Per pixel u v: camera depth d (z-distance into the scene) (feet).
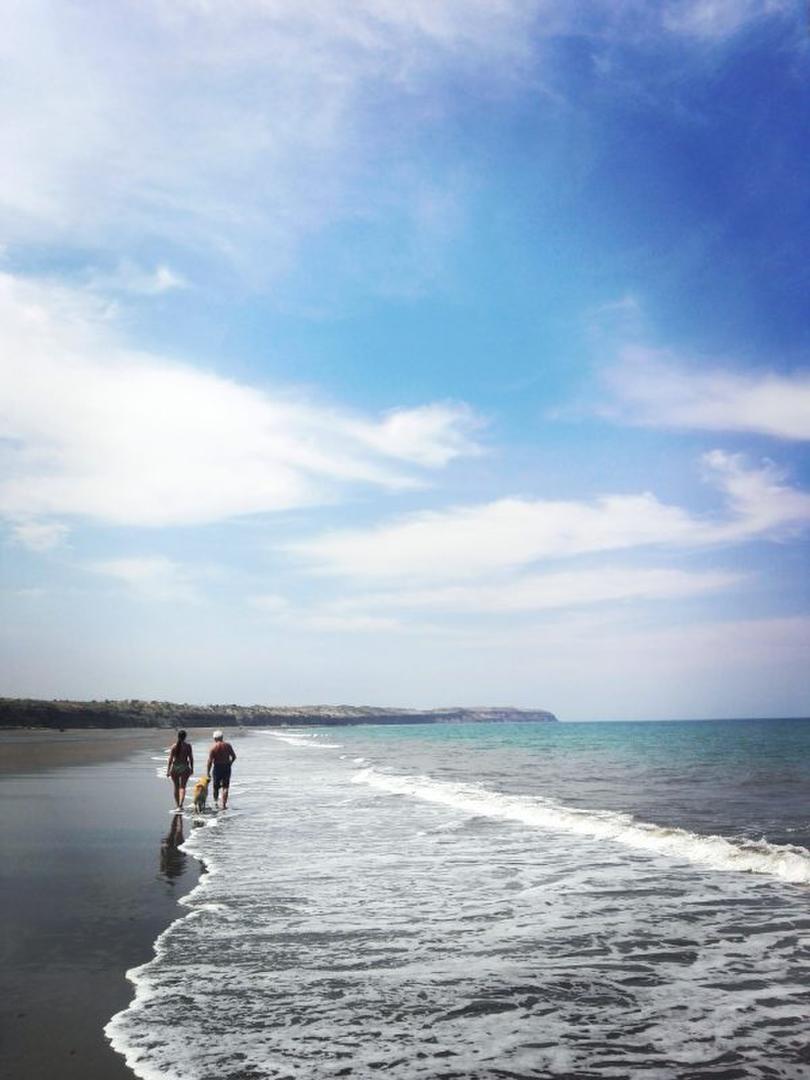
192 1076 15.07
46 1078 14.85
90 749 181.98
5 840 44.01
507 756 147.43
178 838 44.73
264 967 21.77
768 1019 18.16
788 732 342.44
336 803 63.16
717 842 39.99
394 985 20.39
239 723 652.07
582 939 24.66
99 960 22.29
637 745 202.18
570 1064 15.79
